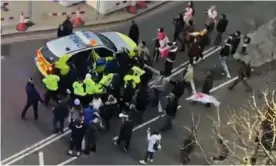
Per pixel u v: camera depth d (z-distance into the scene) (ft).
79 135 73.77
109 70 82.23
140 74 81.71
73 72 80.02
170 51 88.58
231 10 107.65
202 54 93.76
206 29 93.97
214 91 89.20
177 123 82.69
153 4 105.40
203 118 83.92
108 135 78.79
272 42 100.73
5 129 77.46
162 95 83.25
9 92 82.79
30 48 91.15
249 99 88.28
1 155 74.33
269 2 111.96
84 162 75.15
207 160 70.59
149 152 75.25
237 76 92.58
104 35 86.89
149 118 82.38
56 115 76.02
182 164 76.74
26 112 79.82
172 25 101.30
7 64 87.25
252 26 104.63
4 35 92.48
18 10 97.55
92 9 101.35
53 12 98.84
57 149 76.13
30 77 85.40
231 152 62.54
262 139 60.54
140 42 90.63
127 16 101.55
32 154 75.05
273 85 89.97
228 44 91.30
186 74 86.02
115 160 76.07
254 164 60.54
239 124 69.62
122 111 81.00
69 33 90.02
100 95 78.69
